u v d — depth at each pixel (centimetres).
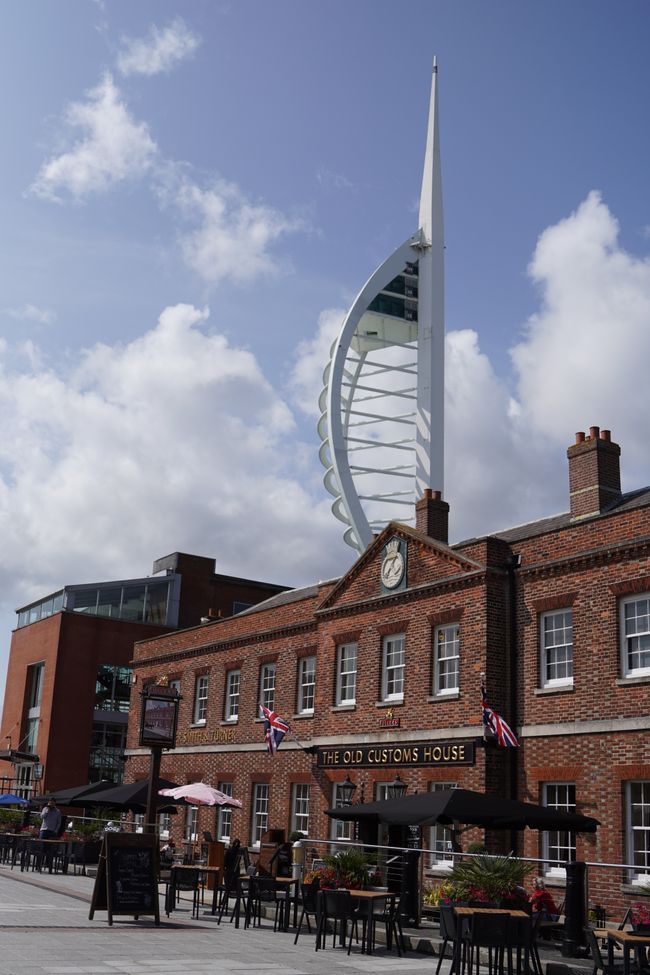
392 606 2988
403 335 6494
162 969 1332
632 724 2239
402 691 2897
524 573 2614
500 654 2605
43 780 5150
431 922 2080
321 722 3186
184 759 4075
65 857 3131
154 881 1880
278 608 3669
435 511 3172
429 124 6812
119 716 5469
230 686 3922
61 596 5625
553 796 2433
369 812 2000
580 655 2414
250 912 2089
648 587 2275
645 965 1348
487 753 2523
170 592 5906
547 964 1576
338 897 1739
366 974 1433
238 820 3616
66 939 1574
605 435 2722
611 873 2202
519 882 2083
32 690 5669
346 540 5909
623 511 2378
